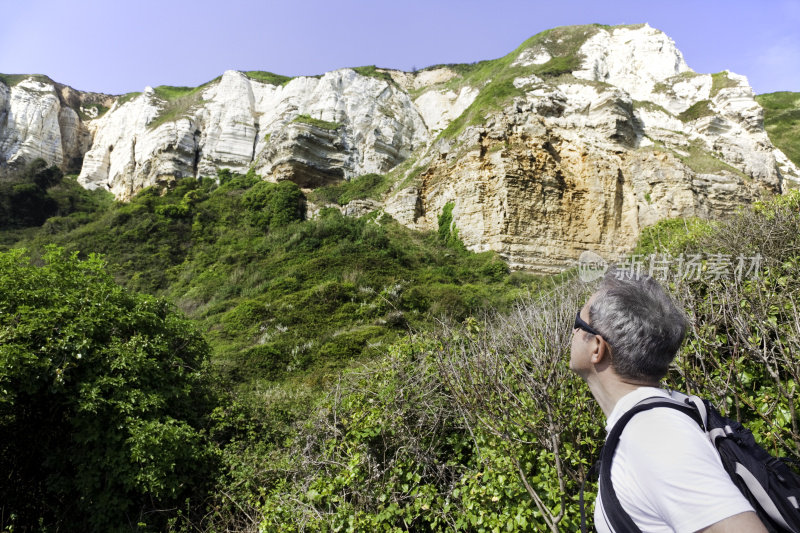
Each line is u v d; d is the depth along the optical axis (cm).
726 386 265
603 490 131
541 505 268
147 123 4381
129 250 2762
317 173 3534
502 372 348
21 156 4197
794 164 3869
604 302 153
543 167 2627
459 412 388
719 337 315
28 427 525
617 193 2636
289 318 1625
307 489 405
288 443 541
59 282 608
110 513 482
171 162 3822
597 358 152
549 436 295
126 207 3142
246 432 638
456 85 4647
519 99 2878
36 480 517
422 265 2342
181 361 652
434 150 3164
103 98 5534
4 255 600
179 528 493
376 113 4181
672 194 2562
